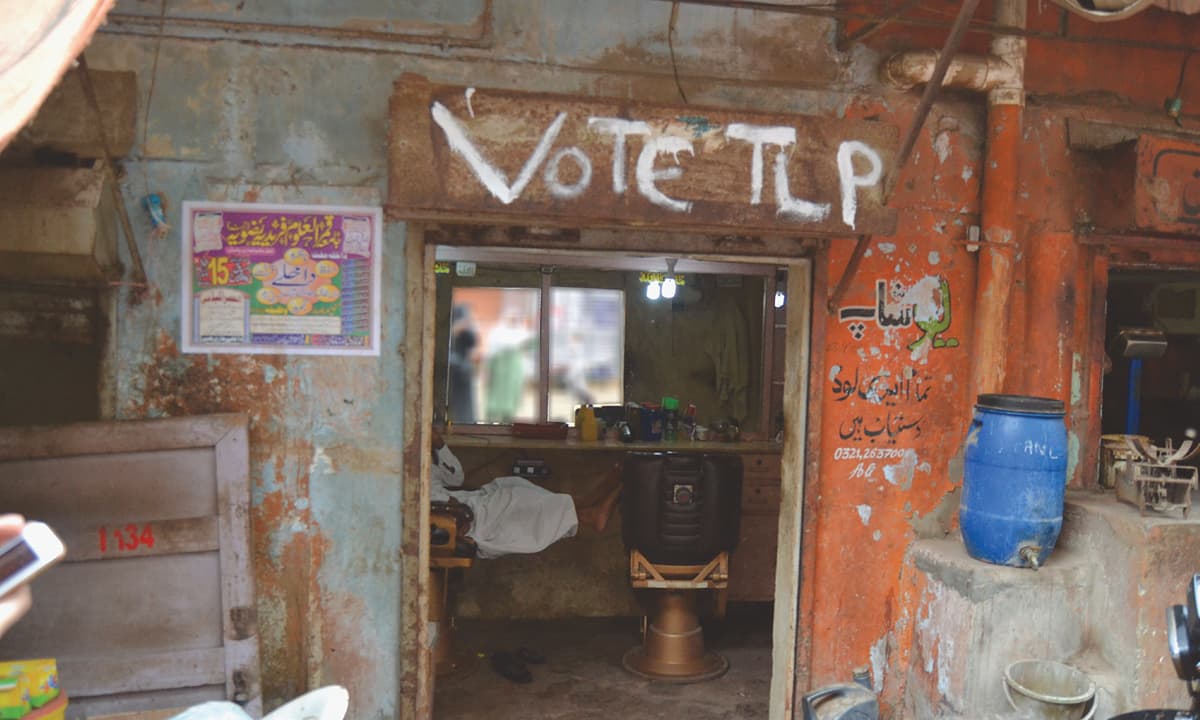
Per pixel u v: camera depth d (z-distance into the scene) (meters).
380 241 3.12
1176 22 3.79
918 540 3.62
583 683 4.53
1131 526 3.15
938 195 3.57
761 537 5.67
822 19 3.43
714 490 4.61
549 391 6.56
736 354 6.64
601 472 5.63
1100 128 3.66
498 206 2.71
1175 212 3.54
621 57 3.29
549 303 6.50
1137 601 3.12
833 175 2.93
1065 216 3.69
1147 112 3.78
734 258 3.44
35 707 2.28
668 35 3.32
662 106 2.83
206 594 2.91
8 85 1.12
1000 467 3.22
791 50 3.42
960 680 3.23
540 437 5.90
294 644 3.14
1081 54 3.70
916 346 3.58
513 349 6.48
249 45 3.03
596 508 5.27
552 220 2.85
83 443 2.83
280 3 3.05
